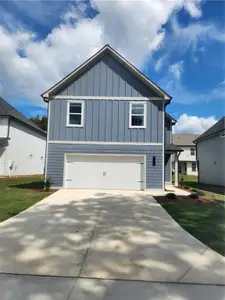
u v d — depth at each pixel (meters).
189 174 33.97
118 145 11.94
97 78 12.26
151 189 11.64
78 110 12.16
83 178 11.95
